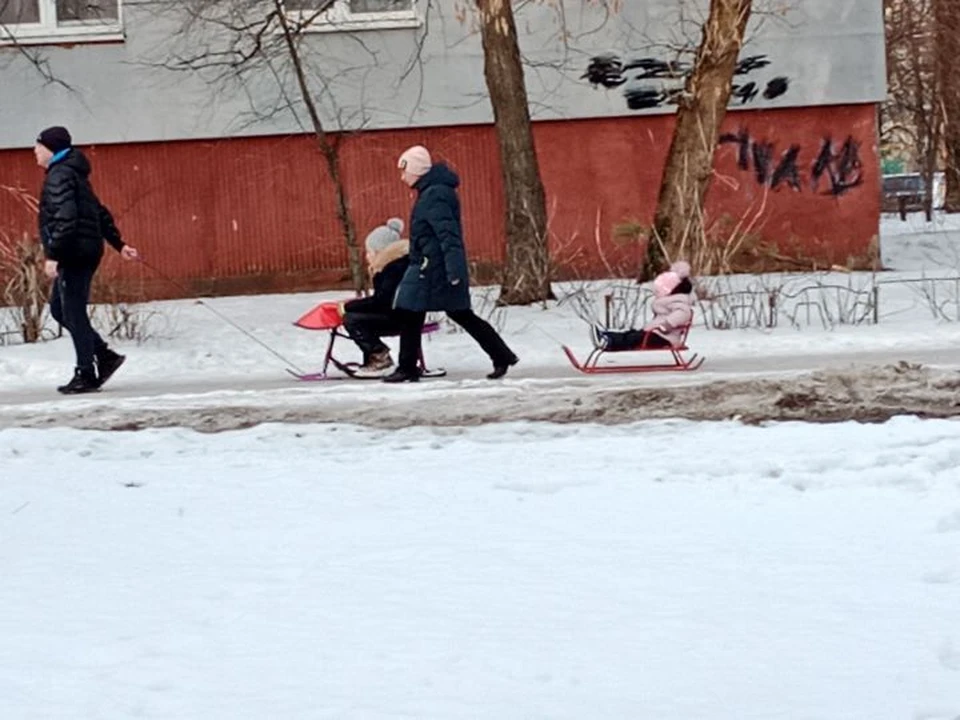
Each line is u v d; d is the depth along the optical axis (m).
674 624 4.90
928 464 7.75
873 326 17.03
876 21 24.75
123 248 13.50
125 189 24.44
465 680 4.33
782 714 3.99
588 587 5.43
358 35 24.19
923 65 40.31
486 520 6.71
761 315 17.42
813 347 15.51
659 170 24.67
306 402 11.36
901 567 5.65
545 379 13.03
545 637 4.77
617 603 5.19
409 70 24.27
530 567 5.76
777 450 8.39
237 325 18.39
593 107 24.52
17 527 6.82
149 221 24.44
